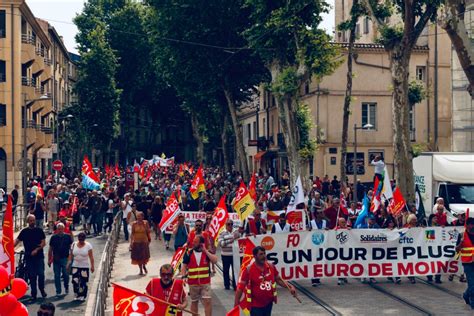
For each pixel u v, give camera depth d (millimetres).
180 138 106125
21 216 31875
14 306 7137
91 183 32531
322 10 31562
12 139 48656
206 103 52500
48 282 18062
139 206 28344
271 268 10805
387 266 16875
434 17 25094
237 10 41719
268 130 56781
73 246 15578
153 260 21609
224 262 16578
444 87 43688
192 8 42219
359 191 32125
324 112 43125
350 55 27641
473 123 43125
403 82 24797
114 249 22359
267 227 19625
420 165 27062
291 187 32812
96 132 72875
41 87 59562
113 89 72562
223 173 53562
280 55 33500
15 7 49562
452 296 15258
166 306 8664
